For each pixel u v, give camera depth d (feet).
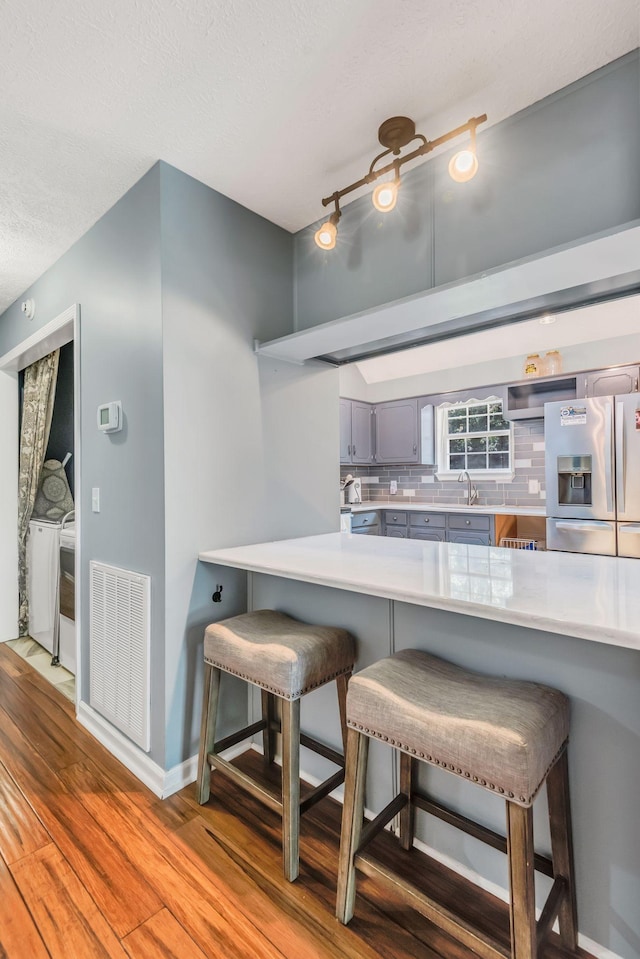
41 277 8.66
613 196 4.36
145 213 5.91
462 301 5.25
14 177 5.96
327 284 6.88
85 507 7.34
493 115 4.98
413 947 3.84
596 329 12.36
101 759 6.41
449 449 16.52
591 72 4.46
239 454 6.58
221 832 5.07
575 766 3.78
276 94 4.70
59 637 9.70
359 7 3.79
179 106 4.84
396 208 5.97
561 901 3.61
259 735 6.73
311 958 3.74
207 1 3.72
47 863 4.64
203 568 6.09
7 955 3.76
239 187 6.24
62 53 4.20
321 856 4.76
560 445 11.20
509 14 3.85
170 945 3.84
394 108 4.90
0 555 11.14
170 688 5.73
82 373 7.36
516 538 13.98
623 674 3.58
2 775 6.05
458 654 4.47
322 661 4.78
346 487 16.51
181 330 5.86
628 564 5.09
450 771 3.39
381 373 17.07
